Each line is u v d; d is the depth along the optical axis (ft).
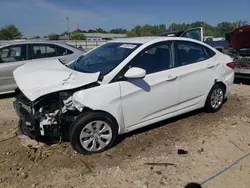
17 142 14.35
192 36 41.39
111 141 13.29
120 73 13.26
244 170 11.59
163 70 14.70
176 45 15.60
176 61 15.39
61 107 12.45
